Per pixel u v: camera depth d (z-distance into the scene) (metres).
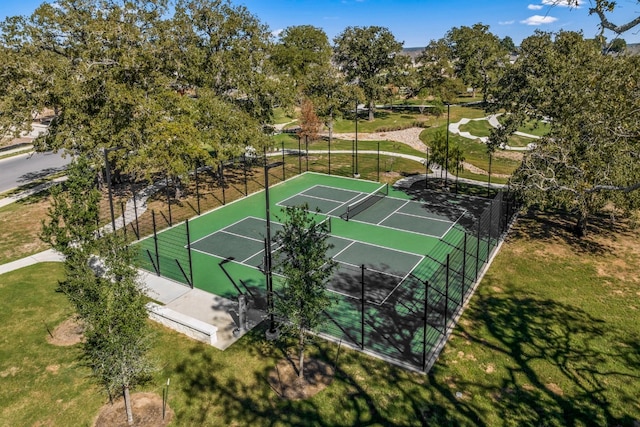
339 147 53.72
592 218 29.86
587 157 21.33
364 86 70.06
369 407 14.39
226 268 24.09
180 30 35.38
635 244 25.84
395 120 71.50
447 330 18.31
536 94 27.28
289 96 39.56
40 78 30.08
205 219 31.20
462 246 26.33
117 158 29.50
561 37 27.31
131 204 33.75
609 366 16.14
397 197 35.84
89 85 29.67
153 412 14.36
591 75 23.20
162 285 22.22
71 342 17.86
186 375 16.00
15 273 23.31
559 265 23.62
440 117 72.00
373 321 19.06
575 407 14.34
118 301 13.02
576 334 17.97
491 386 15.28
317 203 34.47
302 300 14.86
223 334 18.38
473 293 21.14
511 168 44.69
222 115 32.06
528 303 20.22
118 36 31.33
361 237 28.19
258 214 32.22
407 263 24.52
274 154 49.50
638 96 16.42
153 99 30.91
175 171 28.31
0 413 14.45
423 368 16.05
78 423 14.05
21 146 54.59
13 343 17.77
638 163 20.66
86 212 17.97
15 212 32.44
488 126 65.12
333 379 15.68
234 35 37.69
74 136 29.19
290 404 14.58
